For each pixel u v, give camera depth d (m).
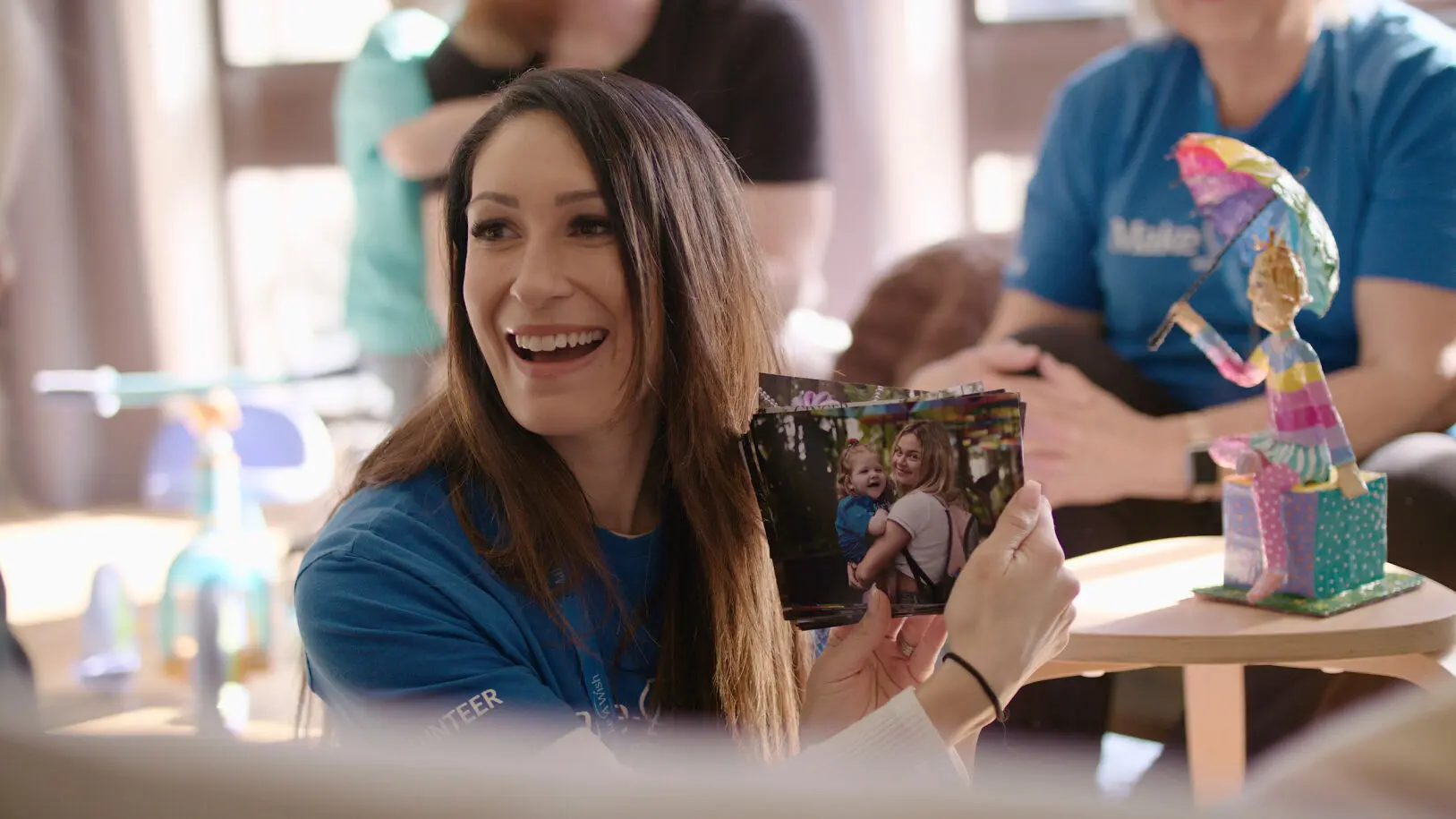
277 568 2.80
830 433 0.93
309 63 4.33
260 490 3.16
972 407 0.92
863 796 0.20
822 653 0.97
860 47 3.63
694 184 0.97
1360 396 1.67
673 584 1.01
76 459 4.54
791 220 2.38
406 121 2.47
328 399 3.85
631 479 1.02
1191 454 1.68
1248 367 1.24
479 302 0.92
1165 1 1.85
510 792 0.21
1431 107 1.70
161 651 2.69
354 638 0.86
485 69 2.39
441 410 1.01
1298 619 1.17
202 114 4.42
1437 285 1.66
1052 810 0.19
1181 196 1.85
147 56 4.39
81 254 4.50
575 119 0.91
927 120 3.64
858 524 0.93
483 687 0.85
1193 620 1.18
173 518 4.30
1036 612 0.87
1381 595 1.21
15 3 4.12
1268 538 1.21
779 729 1.04
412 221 2.51
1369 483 1.23
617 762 0.84
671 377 0.97
